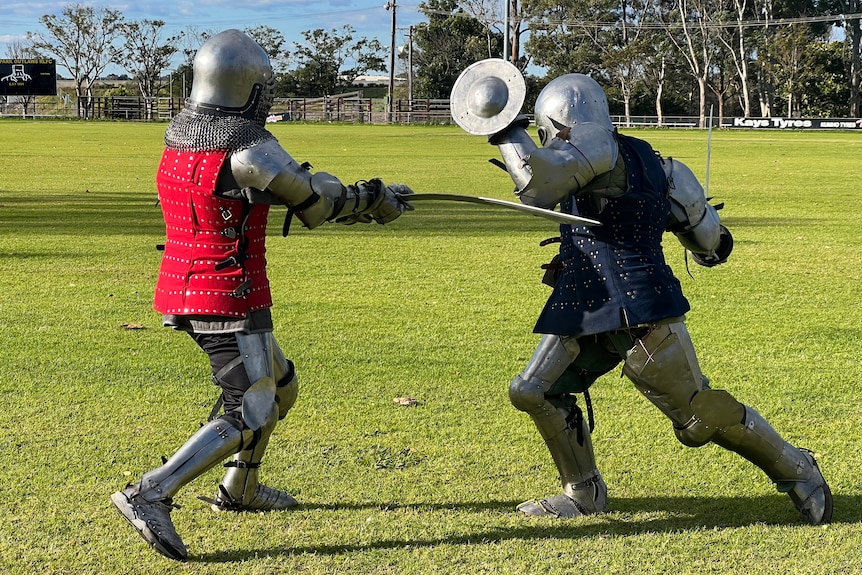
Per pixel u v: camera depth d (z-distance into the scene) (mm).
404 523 4855
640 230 4648
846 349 8391
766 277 11859
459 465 5684
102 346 8281
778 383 7379
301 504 5109
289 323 9258
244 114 4488
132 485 4312
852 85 86500
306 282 11336
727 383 7379
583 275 4688
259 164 4289
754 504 5148
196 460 4348
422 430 6285
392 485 5383
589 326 4637
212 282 4430
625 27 93312
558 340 4812
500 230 15906
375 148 39500
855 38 86125
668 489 5355
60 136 47406
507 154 4594
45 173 26078
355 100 92000
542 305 10133
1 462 5625
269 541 4645
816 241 14805
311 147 39875
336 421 6441
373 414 6594
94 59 100688
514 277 11703
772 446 4809
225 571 4320
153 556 4473
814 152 39469
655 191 4676
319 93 114812
